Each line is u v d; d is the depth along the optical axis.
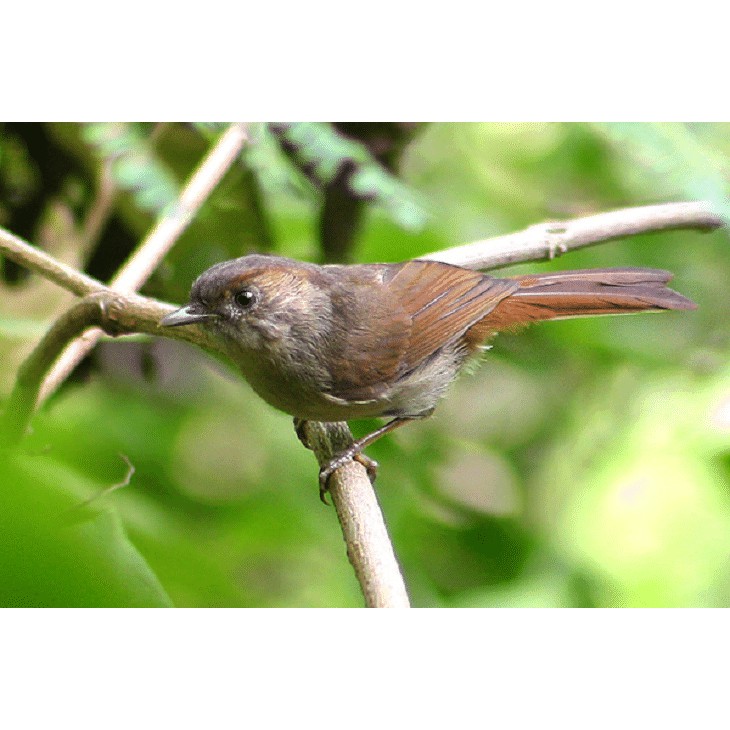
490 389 12.07
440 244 10.73
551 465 11.46
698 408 9.81
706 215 8.37
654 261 11.71
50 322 7.93
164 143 9.10
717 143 8.97
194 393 10.38
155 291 9.86
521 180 12.08
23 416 7.05
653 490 9.50
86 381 9.75
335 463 7.37
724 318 11.39
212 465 10.26
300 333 7.83
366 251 10.64
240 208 9.64
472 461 11.40
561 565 9.74
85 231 9.42
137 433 9.56
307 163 8.85
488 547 10.41
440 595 10.14
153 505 7.86
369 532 6.63
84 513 3.57
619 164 11.79
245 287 7.58
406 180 10.56
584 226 8.44
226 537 9.51
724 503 9.41
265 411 10.38
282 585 9.62
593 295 8.47
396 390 8.30
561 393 11.59
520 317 8.59
